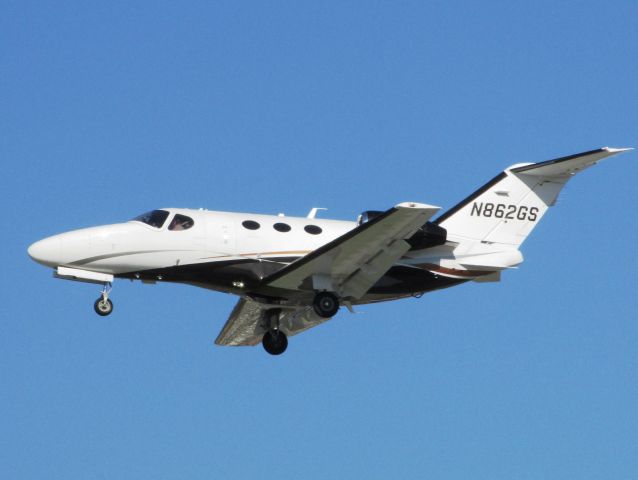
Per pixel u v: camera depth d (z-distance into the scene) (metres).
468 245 94.19
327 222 93.69
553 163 93.44
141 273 89.56
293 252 91.12
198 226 89.94
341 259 86.50
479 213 94.88
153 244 88.94
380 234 83.31
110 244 88.38
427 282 93.50
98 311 89.69
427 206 78.62
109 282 89.69
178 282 90.88
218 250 89.75
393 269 92.56
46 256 87.94
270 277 88.75
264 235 91.00
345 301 92.44
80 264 88.38
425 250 93.12
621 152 89.88
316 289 88.62
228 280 90.38
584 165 93.25
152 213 90.56
